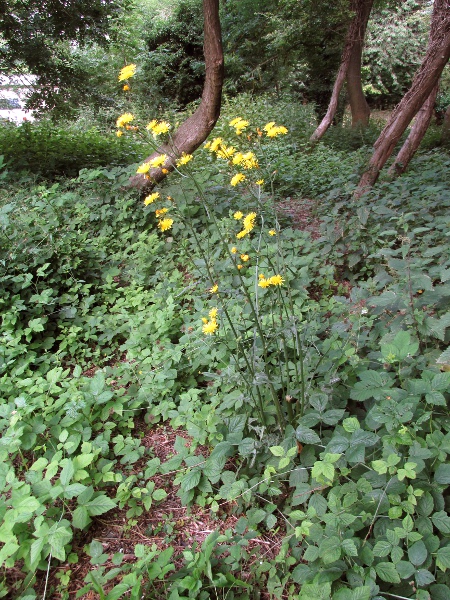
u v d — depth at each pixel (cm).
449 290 211
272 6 1191
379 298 217
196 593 149
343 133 1053
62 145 670
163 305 334
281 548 168
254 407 208
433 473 161
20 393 246
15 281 324
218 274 334
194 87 1667
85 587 158
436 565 138
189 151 500
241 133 214
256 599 163
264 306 269
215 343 250
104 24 730
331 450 162
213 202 453
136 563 163
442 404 160
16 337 302
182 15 1670
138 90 1492
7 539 156
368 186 462
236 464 209
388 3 1418
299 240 366
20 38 661
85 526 184
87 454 190
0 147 629
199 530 192
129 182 489
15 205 396
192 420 216
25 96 765
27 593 168
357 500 158
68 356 322
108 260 417
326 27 1109
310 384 200
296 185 652
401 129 491
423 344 218
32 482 183
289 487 195
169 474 220
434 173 532
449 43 454
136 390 263
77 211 454
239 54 1370
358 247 358
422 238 334
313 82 1529
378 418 158
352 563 147
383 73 2062
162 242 411
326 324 262
